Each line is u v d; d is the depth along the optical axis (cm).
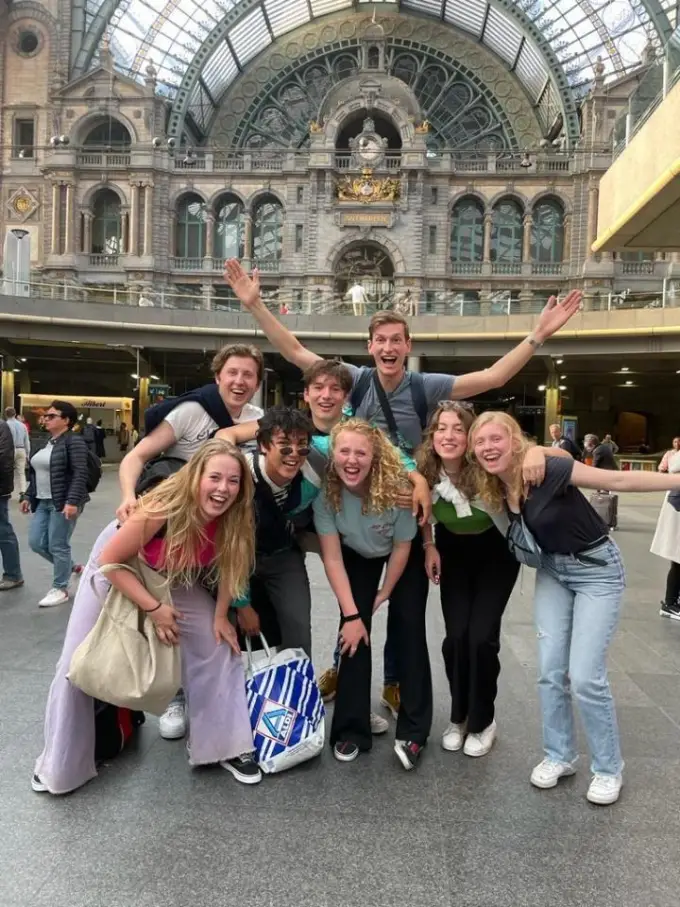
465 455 342
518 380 3941
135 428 3306
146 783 324
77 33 5084
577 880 257
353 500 342
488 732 364
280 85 5584
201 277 4831
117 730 348
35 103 5041
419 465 357
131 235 4766
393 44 5472
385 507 332
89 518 1192
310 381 367
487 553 364
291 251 4722
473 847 277
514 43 5188
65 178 4784
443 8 5262
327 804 308
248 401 379
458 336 2889
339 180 4681
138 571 312
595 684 313
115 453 3038
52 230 4844
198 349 3044
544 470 312
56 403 643
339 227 4644
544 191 4703
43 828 284
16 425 1202
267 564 366
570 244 4672
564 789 327
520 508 320
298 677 347
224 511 315
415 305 2980
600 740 317
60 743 309
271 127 5628
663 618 635
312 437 356
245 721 332
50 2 5059
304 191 4728
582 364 3188
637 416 4162
